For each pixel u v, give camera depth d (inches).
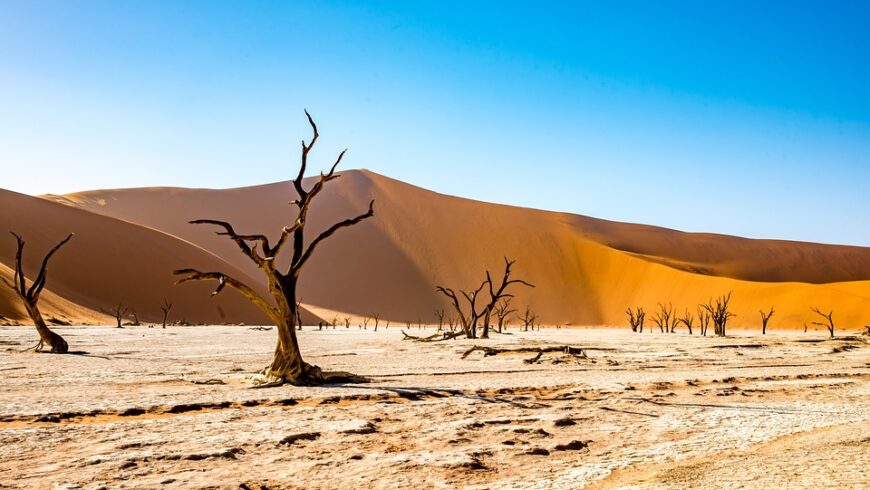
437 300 5615.2
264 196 6594.5
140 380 649.6
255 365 854.5
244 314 3998.5
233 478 287.1
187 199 6368.1
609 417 459.5
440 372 779.4
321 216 6274.6
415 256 5979.3
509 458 333.4
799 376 776.3
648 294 5378.9
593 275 5836.6
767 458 317.7
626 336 2534.5
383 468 308.8
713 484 264.4
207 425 407.5
